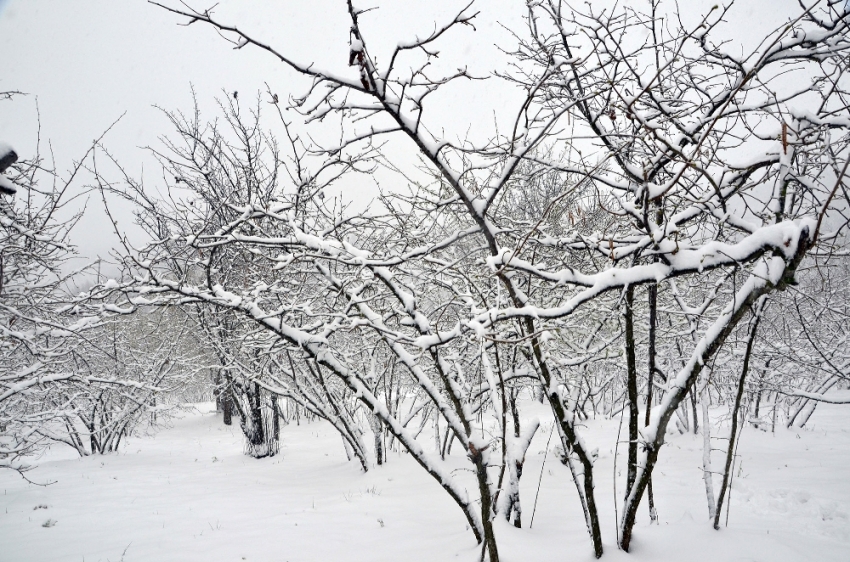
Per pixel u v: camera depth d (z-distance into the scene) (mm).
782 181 3941
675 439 11938
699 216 4848
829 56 3812
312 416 19953
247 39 2975
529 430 5598
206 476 10523
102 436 14273
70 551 5875
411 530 6051
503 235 6078
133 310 4793
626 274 3836
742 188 3965
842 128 3660
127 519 7160
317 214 6363
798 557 4227
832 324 10523
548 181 9500
